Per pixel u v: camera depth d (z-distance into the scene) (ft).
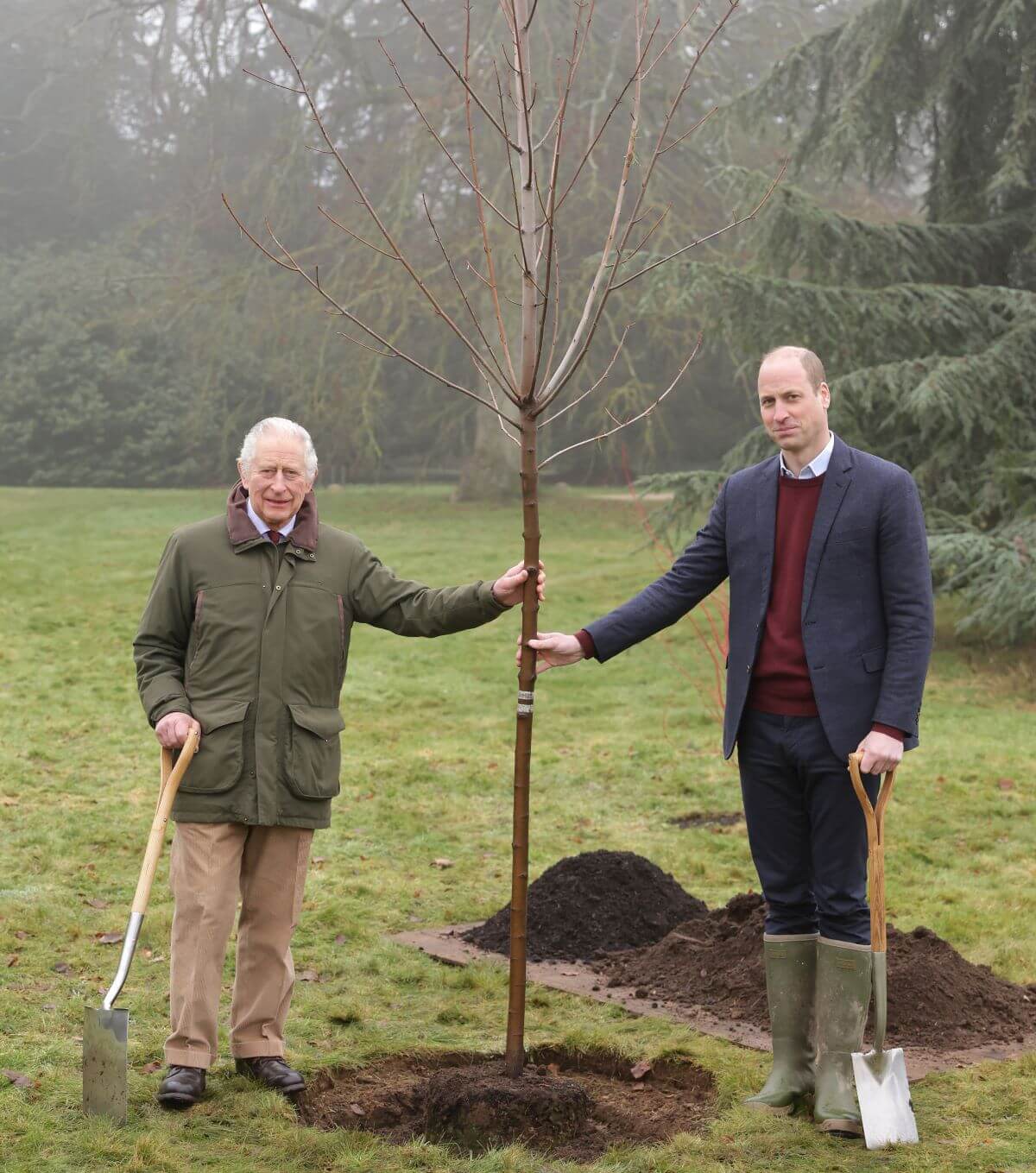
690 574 12.98
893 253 48.75
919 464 47.11
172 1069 12.25
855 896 12.21
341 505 100.68
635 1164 11.07
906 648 11.88
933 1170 10.96
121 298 126.93
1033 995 15.48
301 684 12.73
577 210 84.84
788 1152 11.32
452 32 92.94
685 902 18.38
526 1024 14.65
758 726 12.45
